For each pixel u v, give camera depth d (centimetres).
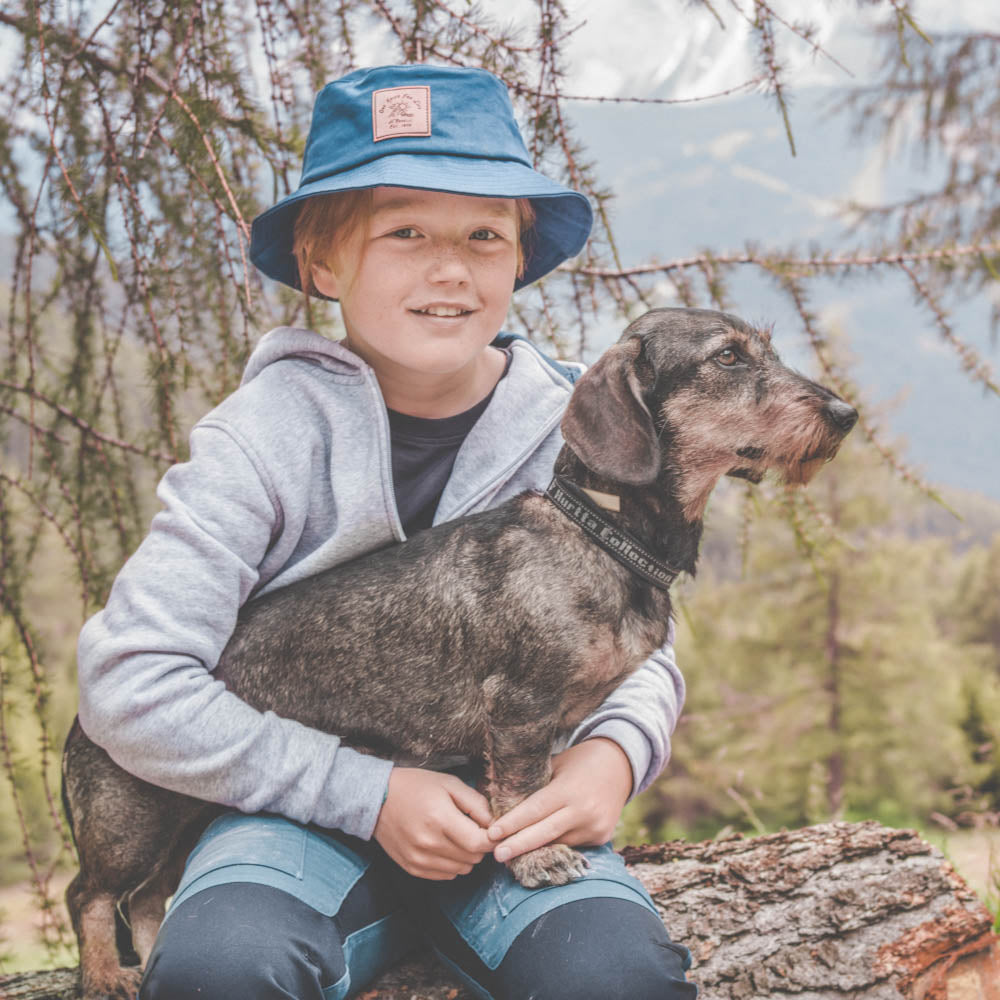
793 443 225
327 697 222
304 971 177
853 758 2084
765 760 2053
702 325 232
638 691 243
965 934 249
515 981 188
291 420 227
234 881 190
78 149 290
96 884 227
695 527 231
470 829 196
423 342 218
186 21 264
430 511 245
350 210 218
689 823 2144
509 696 211
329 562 229
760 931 248
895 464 319
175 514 213
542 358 264
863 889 256
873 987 239
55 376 333
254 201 282
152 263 262
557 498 220
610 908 192
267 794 201
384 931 214
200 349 294
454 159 213
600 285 311
